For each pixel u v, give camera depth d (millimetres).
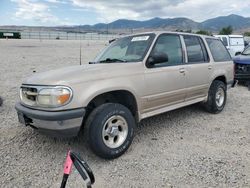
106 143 3828
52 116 3482
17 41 43844
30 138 4676
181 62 5168
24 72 12164
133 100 4289
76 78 3680
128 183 3324
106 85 3836
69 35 73125
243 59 9758
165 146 4395
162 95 4680
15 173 3545
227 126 5367
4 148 4277
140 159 3945
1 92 8086
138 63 4363
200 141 4598
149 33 4926
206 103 6059
